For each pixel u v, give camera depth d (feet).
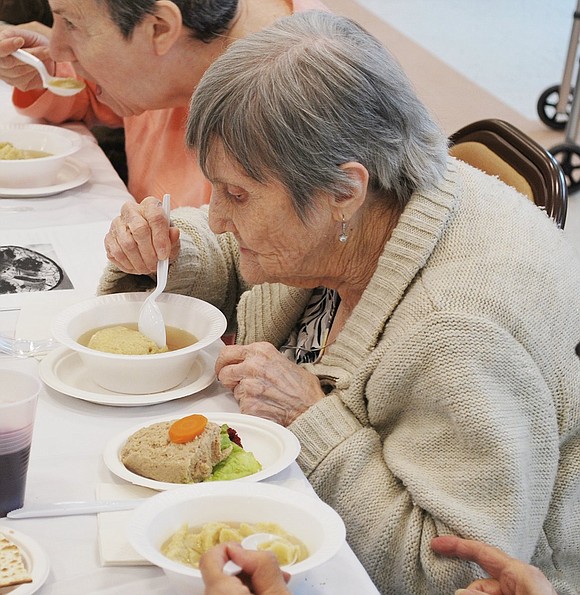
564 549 4.08
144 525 2.88
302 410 4.04
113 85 5.75
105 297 4.58
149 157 7.00
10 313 4.74
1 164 6.28
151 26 5.36
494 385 3.64
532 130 15.29
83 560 2.99
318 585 2.93
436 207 4.00
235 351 4.15
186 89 5.76
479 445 3.59
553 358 3.82
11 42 7.23
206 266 5.21
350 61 3.76
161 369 4.02
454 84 16.65
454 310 3.71
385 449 3.90
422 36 19.04
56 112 7.71
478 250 3.93
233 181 3.84
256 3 5.64
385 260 3.99
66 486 3.39
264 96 3.66
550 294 3.88
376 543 3.74
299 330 4.86
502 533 3.54
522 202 4.30
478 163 5.67
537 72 17.72
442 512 3.58
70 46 5.73
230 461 3.49
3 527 2.98
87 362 4.06
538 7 21.66
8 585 2.70
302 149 3.69
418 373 3.72
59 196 6.45
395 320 3.91
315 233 3.95
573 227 12.85
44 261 5.33
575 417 3.85
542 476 3.75
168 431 3.46
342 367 4.09
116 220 4.80
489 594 3.41
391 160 3.88
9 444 3.05
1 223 5.91
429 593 3.67
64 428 3.79
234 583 2.48
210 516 3.04
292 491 3.10
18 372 3.16
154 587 2.89
